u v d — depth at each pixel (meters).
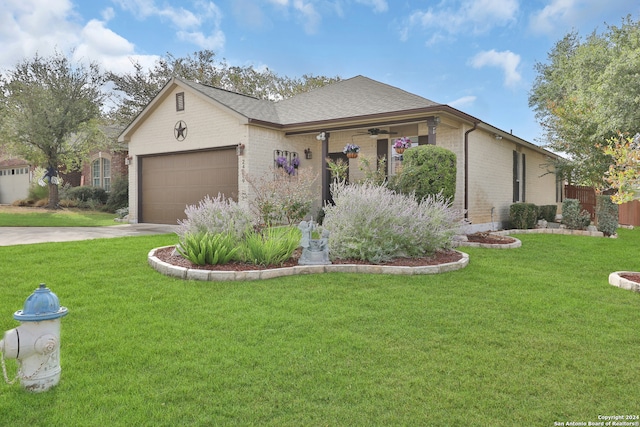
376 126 11.27
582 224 11.97
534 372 2.78
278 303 4.26
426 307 4.17
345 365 2.85
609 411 2.33
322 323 3.67
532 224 13.10
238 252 6.03
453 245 7.76
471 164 11.46
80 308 4.04
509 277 5.63
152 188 14.34
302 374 2.71
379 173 9.91
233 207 6.98
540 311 4.10
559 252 8.03
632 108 10.10
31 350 2.40
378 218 6.48
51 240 8.63
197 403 2.36
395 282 5.20
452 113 10.13
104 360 2.89
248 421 2.20
